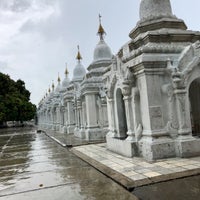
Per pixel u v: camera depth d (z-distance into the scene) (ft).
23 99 201.67
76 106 68.85
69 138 67.31
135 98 32.60
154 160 29.25
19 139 84.33
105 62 63.46
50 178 27.86
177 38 32.91
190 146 29.73
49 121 144.66
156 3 35.65
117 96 39.11
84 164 33.50
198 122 36.50
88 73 61.67
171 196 18.43
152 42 32.09
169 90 30.78
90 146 48.55
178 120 30.83
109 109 41.75
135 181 22.18
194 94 36.86
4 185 26.45
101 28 67.72
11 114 177.58
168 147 29.99
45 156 43.62
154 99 30.71
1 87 179.93
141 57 30.22
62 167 33.01
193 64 30.91
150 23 34.12
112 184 23.17
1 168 35.78
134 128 33.30
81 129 64.90
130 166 27.96
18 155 47.42
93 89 57.98
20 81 222.48
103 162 31.83
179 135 30.55
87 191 21.90
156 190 19.93
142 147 31.58
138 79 32.48
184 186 20.18
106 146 44.96
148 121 30.60
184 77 30.58
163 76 31.37
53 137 74.54
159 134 30.32
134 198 18.99
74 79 86.28
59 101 102.53
